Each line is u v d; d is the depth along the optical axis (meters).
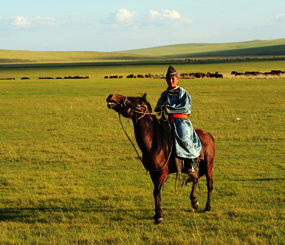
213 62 171.88
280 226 7.39
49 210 9.03
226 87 51.06
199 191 10.43
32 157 15.46
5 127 23.44
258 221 7.82
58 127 23.20
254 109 29.45
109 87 55.03
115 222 7.96
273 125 22.47
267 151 15.88
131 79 77.38
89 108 32.16
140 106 7.47
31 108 32.59
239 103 33.56
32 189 11.01
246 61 165.88
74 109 31.66
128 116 7.46
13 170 13.52
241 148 16.61
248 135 19.28
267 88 48.28
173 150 7.67
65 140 19.12
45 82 68.50
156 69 130.12
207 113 27.70
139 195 10.05
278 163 13.65
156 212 7.64
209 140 8.43
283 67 116.00
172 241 6.73
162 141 7.51
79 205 9.38
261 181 11.31
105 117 27.16
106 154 15.93
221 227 7.36
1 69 141.00
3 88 54.91
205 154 8.27
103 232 7.34
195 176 8.09
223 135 19.52
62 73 113.31
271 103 33.31
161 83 62.97
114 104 7.43
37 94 45.69
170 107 7.68
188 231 7.31
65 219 8.20
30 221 8.26
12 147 17.48
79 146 17.61
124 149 16.81
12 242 6.89
